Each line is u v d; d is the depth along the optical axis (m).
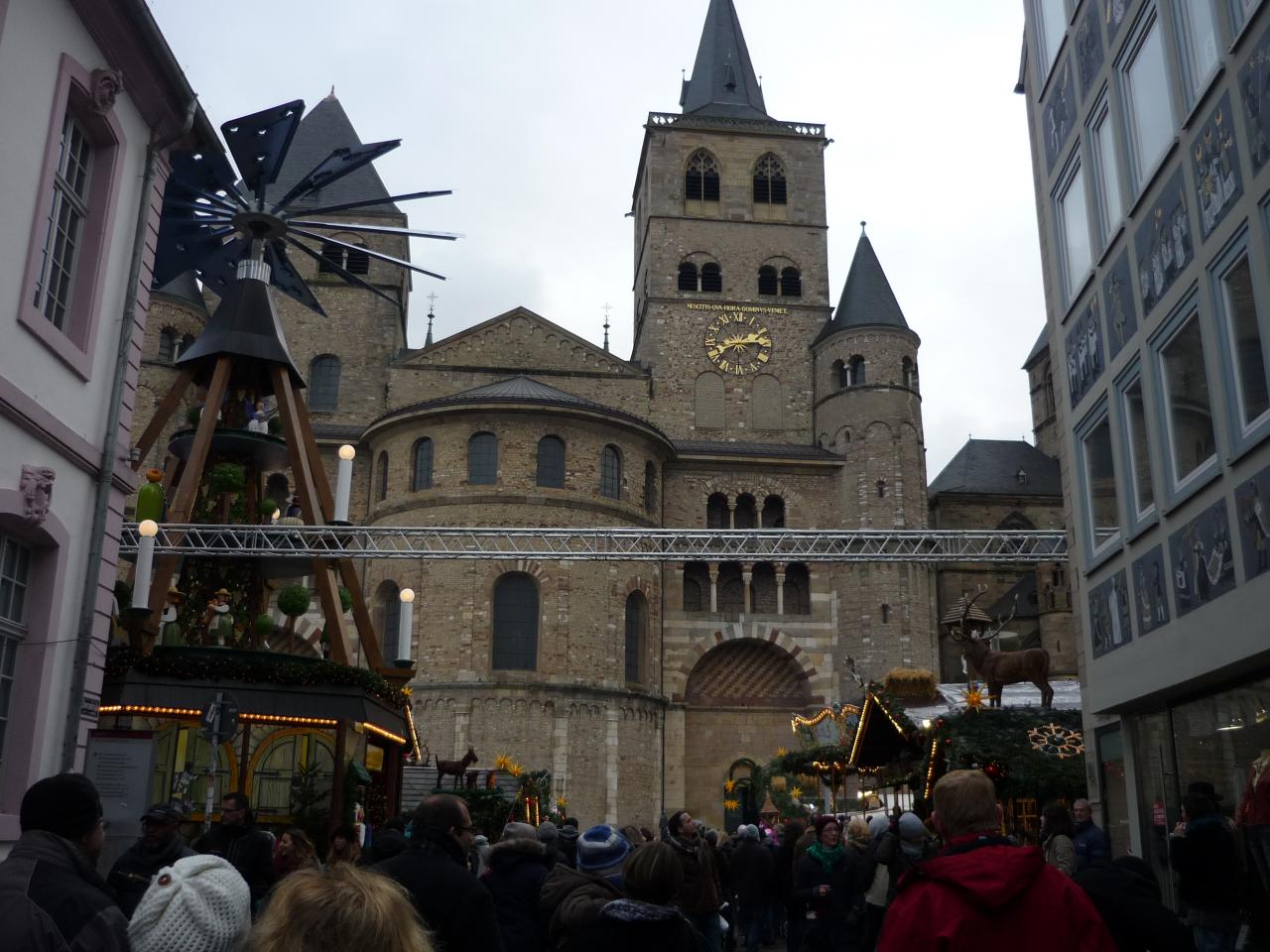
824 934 16.42
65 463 14.38
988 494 64.75
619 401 60.22
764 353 62.66
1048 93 22.25
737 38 73.25
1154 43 17.09
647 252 65.31
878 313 60.06
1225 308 14.80
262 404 26.25
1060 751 21.38
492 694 47.88
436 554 27.20
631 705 50.25
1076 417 20.81
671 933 6.81
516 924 9.15
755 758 54.38
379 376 58.81
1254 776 11.62
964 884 5.12
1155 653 17.05
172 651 20.36
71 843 5.86
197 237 26.44
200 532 24.41
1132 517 18.09
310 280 59.91
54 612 14.00
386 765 23.97
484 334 59.69
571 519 50.72
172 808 9.42
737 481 57.84
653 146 66.25
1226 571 14.75
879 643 54.81
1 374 12.77
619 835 8.91
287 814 21.61
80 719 14.52
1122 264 18.33
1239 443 14.36
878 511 57.00
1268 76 13.51
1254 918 9.99
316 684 20.78
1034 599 59.81
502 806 30.58
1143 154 17.55
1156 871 17.84
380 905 3.47
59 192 14.62
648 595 52.56
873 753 27.09
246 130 25.50
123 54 15.44
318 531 24.47
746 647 55.94
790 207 66.06
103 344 15.34
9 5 12.83
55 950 5.24
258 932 3.42
